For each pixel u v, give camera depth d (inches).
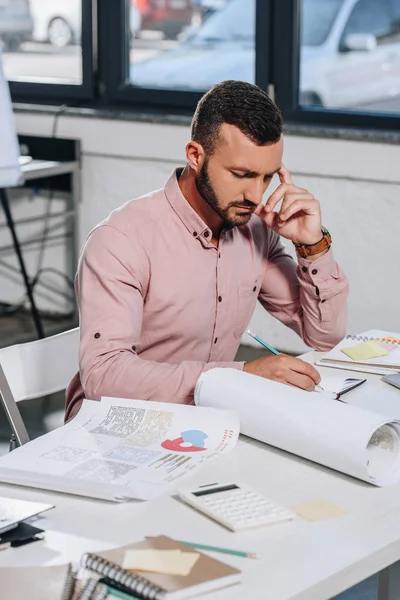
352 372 83.8
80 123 192.5
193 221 82.5
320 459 63.2
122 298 79.1
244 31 180.4
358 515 57.3
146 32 190.9
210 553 51.9
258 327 184.4
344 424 62.9
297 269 90.4
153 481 60.2
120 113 187.9
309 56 174.9
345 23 170.7
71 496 59.3
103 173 192.5
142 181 189.0
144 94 191.9
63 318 204.8
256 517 55.5
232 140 74.4
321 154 169.6
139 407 69.8
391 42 167.3
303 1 173.2
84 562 49.0
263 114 74.2
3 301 212.2
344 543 53.6
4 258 209.6
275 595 47.9
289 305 93.4
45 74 203.2
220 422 67.8
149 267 82.4
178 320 84.7
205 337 86.9
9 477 60.9
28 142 194.5
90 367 76.8
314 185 172.2
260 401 67.2
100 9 193.5
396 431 63.4
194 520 56.1
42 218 188.9
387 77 169.3
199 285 84.4
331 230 172.4
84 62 196.2
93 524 55.6
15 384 83.9
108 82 196.1
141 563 48.6
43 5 199.2
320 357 88.7
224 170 75.7
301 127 170.7
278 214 87.9
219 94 75.3
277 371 74.0
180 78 189.8
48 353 86.2
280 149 75.8
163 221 82.6
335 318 91.1
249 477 62.1
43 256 205.3
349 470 61.7
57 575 49.3
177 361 86.7
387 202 166.1
